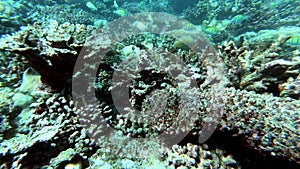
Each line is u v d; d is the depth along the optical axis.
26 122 1.29
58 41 1.20
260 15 3.99
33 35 1.26
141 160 1.06
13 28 3.11
